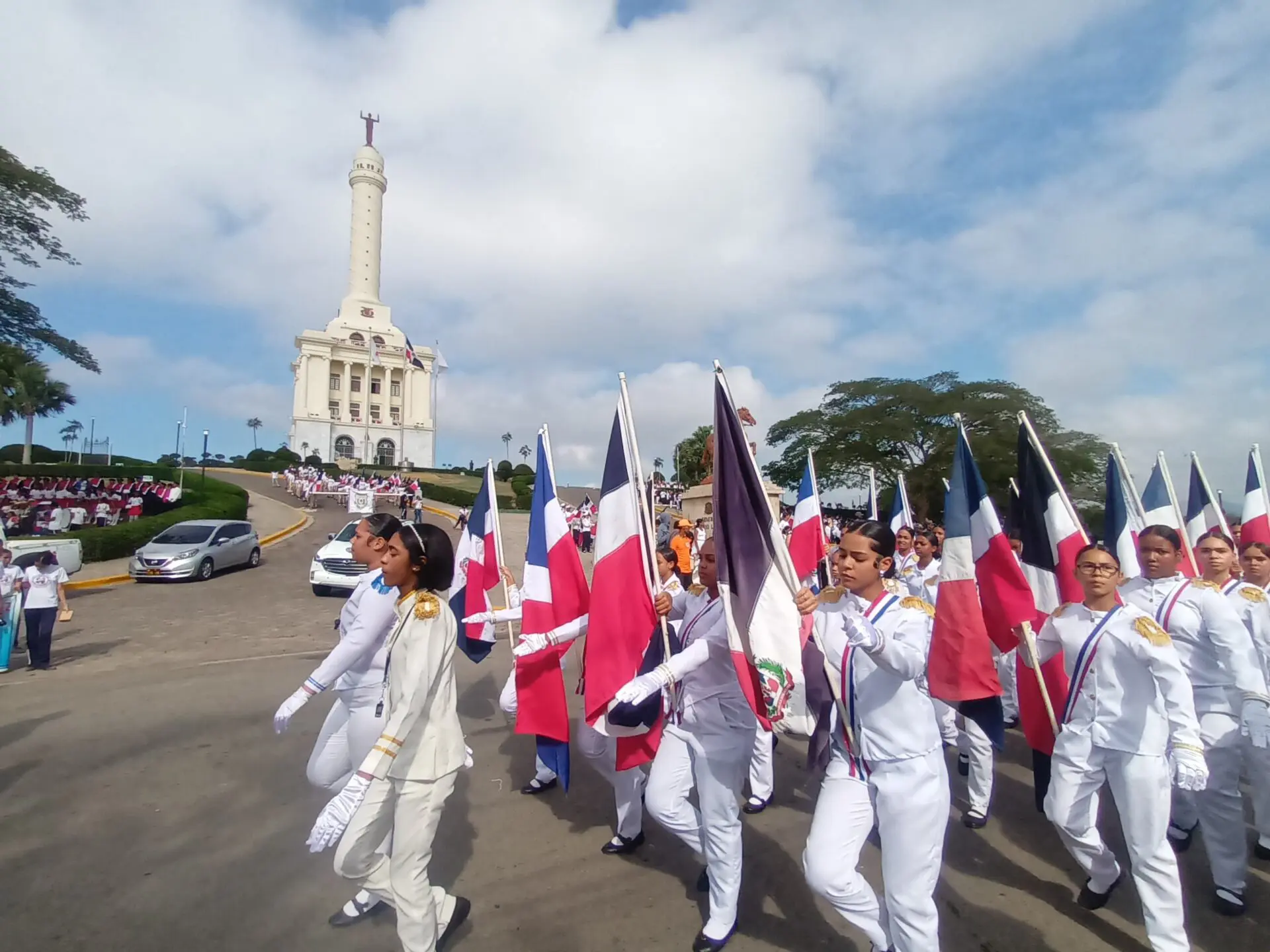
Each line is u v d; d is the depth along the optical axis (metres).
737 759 3.47
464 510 41.03
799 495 7.89
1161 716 3.44
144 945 3.39
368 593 3.62
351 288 82.06
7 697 7.75
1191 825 4.62
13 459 51.69
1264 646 4.50
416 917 3.08
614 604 4.14
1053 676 4.42
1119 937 3.62
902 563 7.36
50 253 27.28
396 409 83.62
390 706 3.04
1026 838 4.75
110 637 10.98
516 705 5.37
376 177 81.94
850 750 3.10
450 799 5.24
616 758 4.38
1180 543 4.41
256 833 4.59
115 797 5.11
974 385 40.06
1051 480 5.21
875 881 4.18
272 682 8.49
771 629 3.29
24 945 3.35
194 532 17.84
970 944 3.55
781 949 3.47
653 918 3.73
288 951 3.36
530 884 4.05
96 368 32.88
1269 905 3.97
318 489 41.50
